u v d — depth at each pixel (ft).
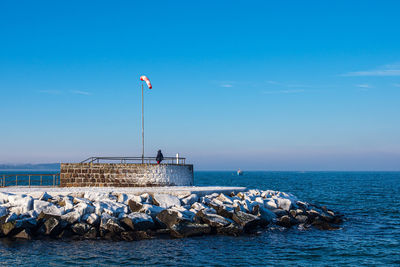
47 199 87.25
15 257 64.08
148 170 113.29
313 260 65.41
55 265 60.59
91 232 76.54
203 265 61.46
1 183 117.50
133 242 73.46
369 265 63.16
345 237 82.94
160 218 82.64
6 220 76.02
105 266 60.34
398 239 81.61
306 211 103.86
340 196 195.72
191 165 128.36
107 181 112.98
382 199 176.35
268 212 94.22
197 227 79.05
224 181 431.43
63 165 114.11
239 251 69.41
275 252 69.51
